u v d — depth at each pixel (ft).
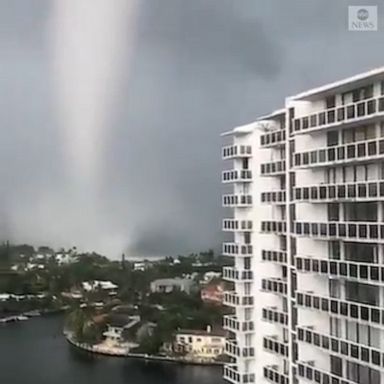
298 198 124.47
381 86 106.52
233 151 162.20
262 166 152.66
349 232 109.19
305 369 124.36
